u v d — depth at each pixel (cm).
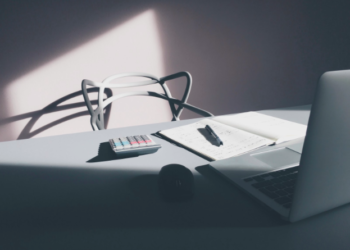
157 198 49
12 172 61
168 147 74
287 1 194
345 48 218
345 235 37
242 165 58
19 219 44
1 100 151
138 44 167
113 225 42
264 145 68
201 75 184
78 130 167
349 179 40
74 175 59
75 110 164
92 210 46
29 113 156
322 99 32
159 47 171
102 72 164
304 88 214
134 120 176
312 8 202
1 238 40
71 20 153
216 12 179
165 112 182
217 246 36
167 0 167
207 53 182
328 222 40
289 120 92
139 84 143
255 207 45
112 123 173
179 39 174
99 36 159
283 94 209
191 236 38
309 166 35
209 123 87
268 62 199
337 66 219
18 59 149
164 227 41
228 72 190
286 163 58
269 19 193
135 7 162
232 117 92
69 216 44
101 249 37
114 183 55
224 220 42
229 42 186
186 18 173
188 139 77
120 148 67
